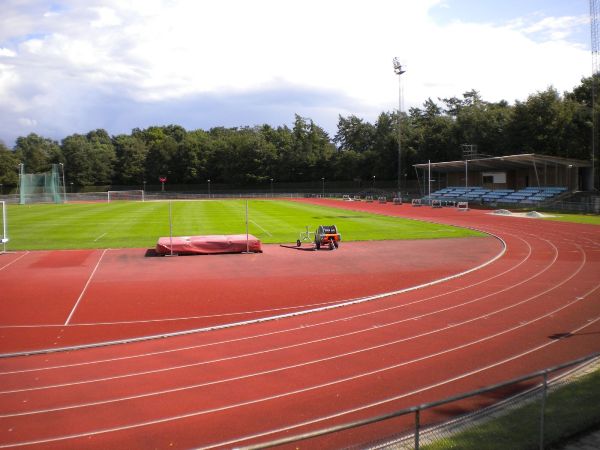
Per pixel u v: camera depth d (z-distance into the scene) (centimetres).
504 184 8062
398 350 1373
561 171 6981
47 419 988
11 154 12312
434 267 2641
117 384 1160
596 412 830
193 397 1084
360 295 2038
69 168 13138
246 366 1266
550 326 1584
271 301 1955
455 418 923
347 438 898
